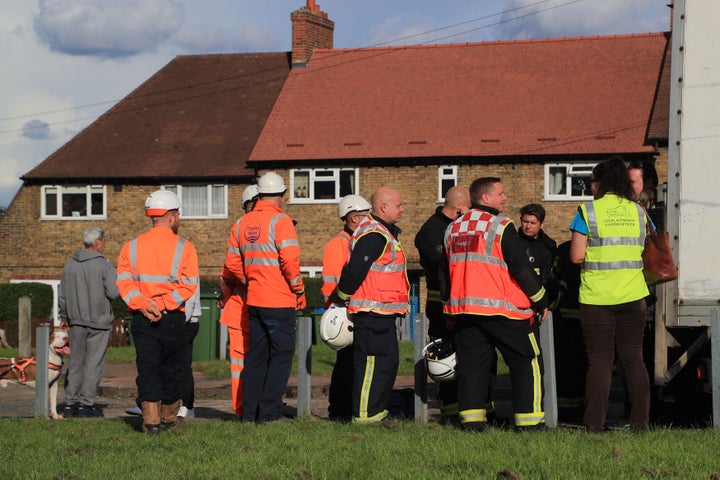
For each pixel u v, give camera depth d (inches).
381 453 559.2
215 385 1165.7
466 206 705.0
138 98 3112.7
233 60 3208.7
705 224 622.8
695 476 481.7
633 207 633.0
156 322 679.1
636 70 2797.7
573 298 722.2
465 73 2918.3
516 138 2659.9
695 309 625.6
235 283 776.3
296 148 2758.4
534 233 738.2
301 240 2738.7
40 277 2869.1
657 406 694.5
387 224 696.4
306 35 3068.4
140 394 681.0
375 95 2898.6
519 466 508.1
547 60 2898.6
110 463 554.9
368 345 686.5
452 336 679.1
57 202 2878.9
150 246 683.4
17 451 601.0
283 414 765.3
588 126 2640.3
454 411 709.9
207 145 2888.8
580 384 728.3
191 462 550.3
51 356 817.5
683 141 627.5
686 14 625.6
